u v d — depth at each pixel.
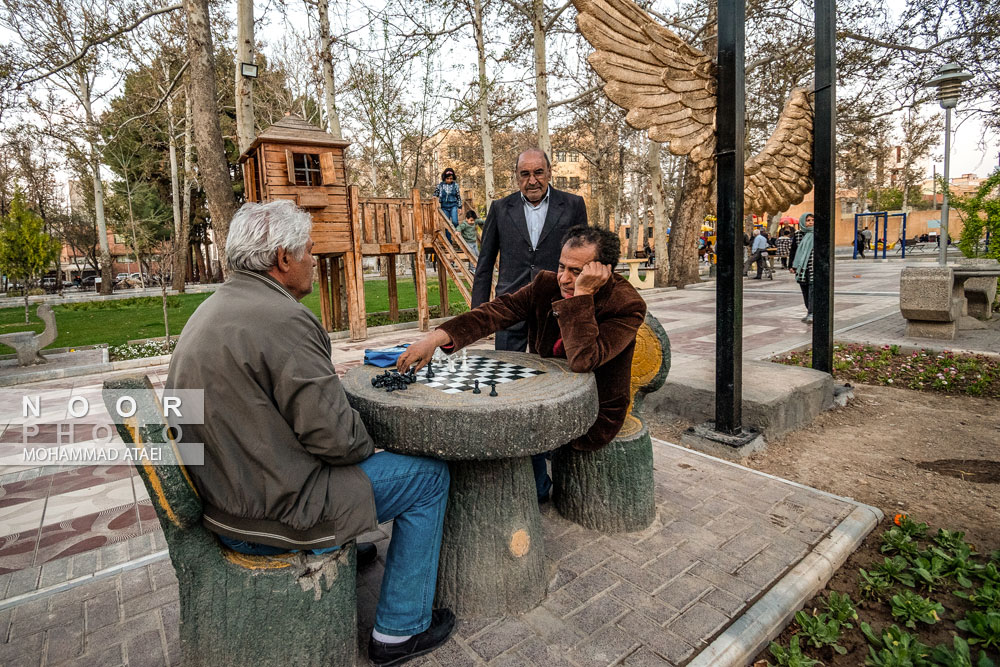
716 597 2.24
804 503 3.04
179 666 1.94
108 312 15.51
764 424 4.05
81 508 3.31
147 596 2.37
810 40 11.79
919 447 3.91
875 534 2.82
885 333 7.76
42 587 2.44
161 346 8.92
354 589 1.73
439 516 1.97
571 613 2.17
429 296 16.50
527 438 1.81
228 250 1.67
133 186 25.81
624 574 2.41
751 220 25.44
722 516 2.91
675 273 17.72
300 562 1.62
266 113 22.88
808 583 2.34
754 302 12.35
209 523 1.57
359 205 9.31
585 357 2.18
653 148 17.17
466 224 14.77
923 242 37.66
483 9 12.68
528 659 1.92
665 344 2.93
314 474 1.62
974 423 4.35
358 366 2.48
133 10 12.95
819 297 4.78
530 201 3.54
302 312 1.63
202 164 8.95
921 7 10.87
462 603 2.16
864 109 13.68
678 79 3.52
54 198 34.44
